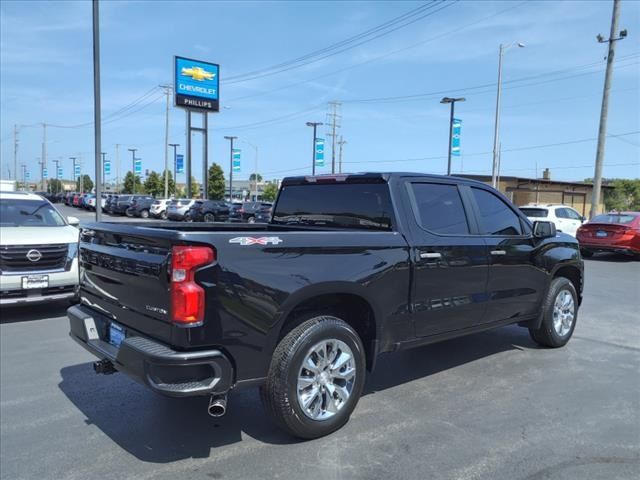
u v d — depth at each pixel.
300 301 3.59
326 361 3.80
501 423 4.07
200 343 3.19
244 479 3.26
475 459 3.50
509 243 5.30
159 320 3.33
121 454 3.60
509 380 5.06
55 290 7.57
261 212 28.50
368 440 3.77
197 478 3.27
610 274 12.85
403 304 4.25
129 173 101.44
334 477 3.28
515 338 6.63
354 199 4.69
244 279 3.32
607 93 23.48
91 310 4.25
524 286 5.55
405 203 4.45
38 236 7.53
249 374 3.43
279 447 3.68
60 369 5.40
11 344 6.32
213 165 85.12
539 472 3.34
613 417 4.20
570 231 19.64
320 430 3.76
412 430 3.94
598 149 23.86
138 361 3.28
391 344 4.26
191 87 44.09
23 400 4.56
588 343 6.43
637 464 3.45
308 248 3.65
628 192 59.88
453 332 4.80
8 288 7.15
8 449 3.67
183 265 3.14
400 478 3.27
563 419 4.15
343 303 4.12
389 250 4.14
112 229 3.83
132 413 4.29
